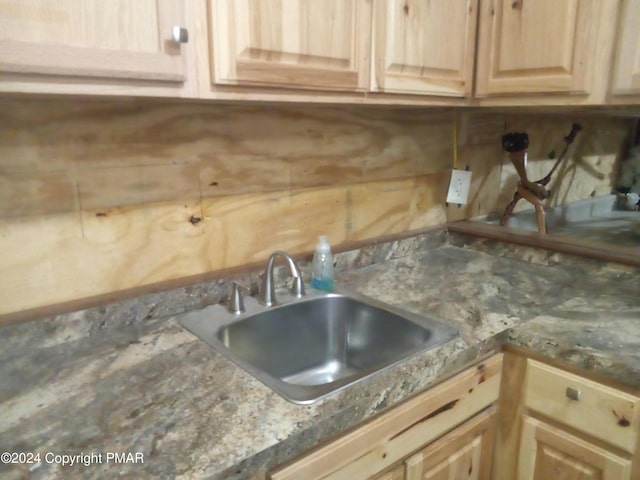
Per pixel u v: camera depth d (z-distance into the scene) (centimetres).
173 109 107
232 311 113
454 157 179
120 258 105
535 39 120
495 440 114
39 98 85
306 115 132
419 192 171
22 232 92
